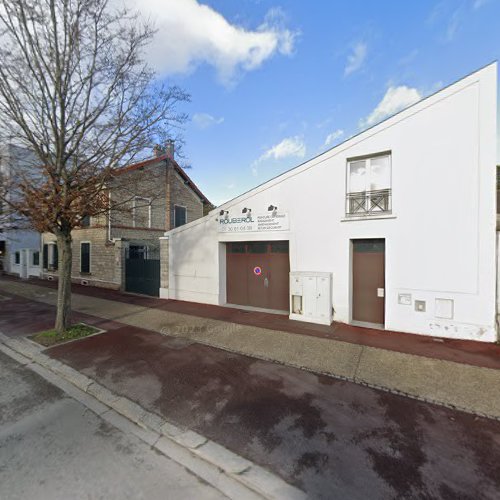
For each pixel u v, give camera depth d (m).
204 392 3.83
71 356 5.10
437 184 5.86
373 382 4.06
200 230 9.66
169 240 10.52
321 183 7.23
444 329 5.87
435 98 5.82
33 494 2.25
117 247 12.44
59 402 3.69
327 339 5.87
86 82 5.58
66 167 6.11
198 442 2.84
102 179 5.86
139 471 2.52
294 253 7.68
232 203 8.82
